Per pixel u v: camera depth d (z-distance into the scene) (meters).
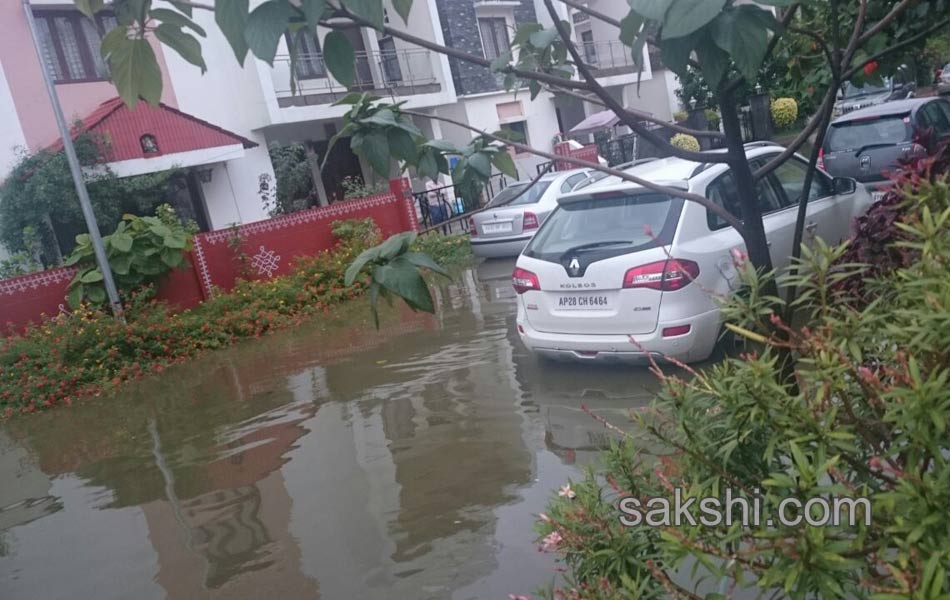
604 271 5.92
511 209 12.96
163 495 5.50
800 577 1.73
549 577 3.59
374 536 4.32
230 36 1.97
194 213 16.91
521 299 6.59
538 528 2.53
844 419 1.89
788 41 3.34
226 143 15.80
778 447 1.88
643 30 1.95
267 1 1.93
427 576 3.81
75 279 10.55
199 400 7.88
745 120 17.88
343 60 2.10
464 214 3.39
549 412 5.72
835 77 2.52
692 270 5.74
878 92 20.58
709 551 1.94
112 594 4.19
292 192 17.98
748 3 1.85
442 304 10.38
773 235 6.56
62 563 4.68
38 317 10.45
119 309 10.29
